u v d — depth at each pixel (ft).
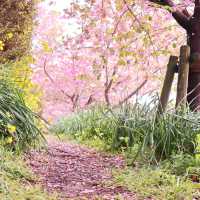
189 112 34.01
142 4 45.27
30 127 32.48
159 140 32.60
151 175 29.71
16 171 28.66
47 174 30.09
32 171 29.91
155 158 31.96
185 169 30.09
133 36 46.65
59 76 79.46
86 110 52.54
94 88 76.33
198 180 29.35
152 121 33.55
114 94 76.48
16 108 32.24
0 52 41.68
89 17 51.70
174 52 54.70
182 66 34.68
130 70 71.46
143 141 32.81
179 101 34.71
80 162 33.40
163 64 64.95
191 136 32.32
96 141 40.86
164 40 53.42
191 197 27.07
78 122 49.80
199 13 39.86
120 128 36.99
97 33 54.08
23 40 44.60
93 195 27.55
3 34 43.06
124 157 34.35
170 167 30.78
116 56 59.62
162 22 52.24
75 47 58.90
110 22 53.31
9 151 30.76
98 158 34.94
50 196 26.73
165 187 28.19
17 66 37.55
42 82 80.48
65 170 31.17
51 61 77.46
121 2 45.93
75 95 83.10
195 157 30.99
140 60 50.11
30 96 36.47
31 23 45.96
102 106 48.60
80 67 74.54
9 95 32.53
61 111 86.33
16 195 26.22
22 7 44.68
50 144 38.81
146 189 28.04
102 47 53.93
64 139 45.03
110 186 28.76
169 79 34.68
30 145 32.63
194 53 38.19
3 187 26.40
